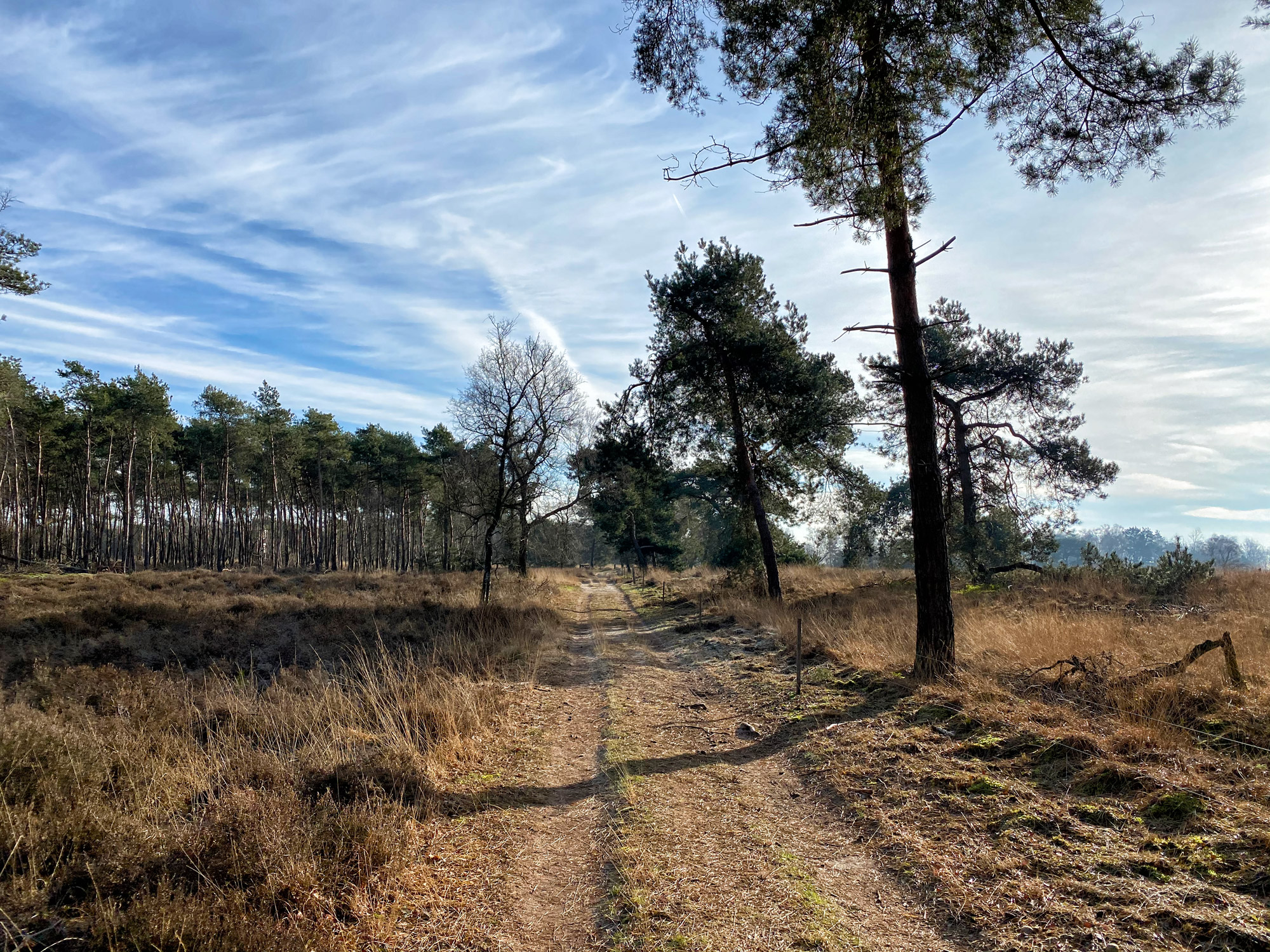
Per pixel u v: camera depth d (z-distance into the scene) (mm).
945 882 3908
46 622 13938
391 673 8977
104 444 42969
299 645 13141
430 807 5148
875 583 21469
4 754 4543
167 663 10992
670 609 22797
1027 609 12234
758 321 20500
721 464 23297
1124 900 3445
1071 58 6645
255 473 52875
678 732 7723
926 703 7168
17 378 32000
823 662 10133
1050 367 19594
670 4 6848
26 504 47250
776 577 19953
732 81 7242
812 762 6297
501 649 12742
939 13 6270
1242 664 6660
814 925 3615
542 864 4520
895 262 9352
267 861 3785
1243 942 2971
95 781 4730
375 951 3402
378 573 39562
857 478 22891
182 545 54000
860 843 4637
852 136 6750
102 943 3045
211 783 5242
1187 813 4113
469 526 30953
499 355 20859
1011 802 4727
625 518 42125
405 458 50406
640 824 5016
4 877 3615
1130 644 8148
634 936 3555
